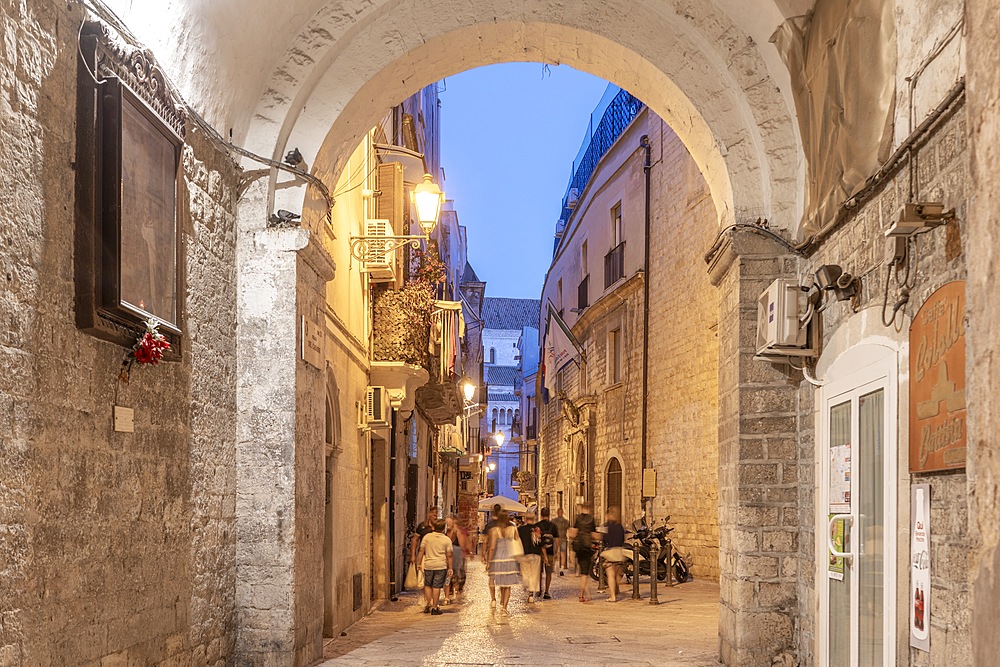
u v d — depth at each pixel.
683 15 7.57
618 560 13.90
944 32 4.46
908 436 4.65
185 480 5.93
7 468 3.68
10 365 3.72
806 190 7.11
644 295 20.03
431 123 28.23
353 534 11.27
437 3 7.75
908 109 4.93
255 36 6.77
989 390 2.68
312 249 7.48
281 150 7.52
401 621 11.40
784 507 7.22
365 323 12.60
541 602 14.01
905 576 4.70
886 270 5.12
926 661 4.39
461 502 40.19
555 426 32.28
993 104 2.68
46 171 4.06
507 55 8.54
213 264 6.62
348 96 7.66
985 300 2.71
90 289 4.32
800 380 7.22
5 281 3.68
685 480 17.55
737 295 7.41
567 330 25.98
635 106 22.52
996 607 2.57
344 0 7.50
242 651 6.95
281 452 7.10
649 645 8.98
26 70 3.88
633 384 20.91
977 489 2.74
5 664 3.62
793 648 7.12
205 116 6.46
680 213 18.12
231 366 7.01
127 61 4.74
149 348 4.88
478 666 7.64
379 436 13.86
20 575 3.76
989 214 2.70
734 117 7.62
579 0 7.82
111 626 4.71
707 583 16.02
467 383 28.80
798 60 6.94
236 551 7.03
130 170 4.75
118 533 4.82
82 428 4.40
